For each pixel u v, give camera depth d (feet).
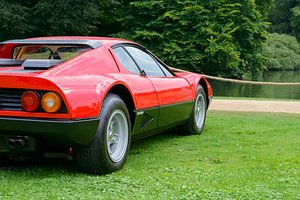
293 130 19.15
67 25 49.96
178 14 55.11
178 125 16.87
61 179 10.96
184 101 16.25
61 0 48.42
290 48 119.75
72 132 10.45
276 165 12.57
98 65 12.29
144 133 13.97
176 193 9.77
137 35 55.93
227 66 57.93
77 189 10.09
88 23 53.52
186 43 55.88
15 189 10.02
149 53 15.66
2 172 11.75
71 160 13.04
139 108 12.96
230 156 13.88
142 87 13.33
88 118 10.75
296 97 50.42
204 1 56.80
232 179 11.01
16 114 10.50
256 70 67.00
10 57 14.19
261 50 69.21
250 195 9.61
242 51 63.46
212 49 54.75
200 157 13.78
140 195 9.63
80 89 10.80
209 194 9.66
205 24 55.52
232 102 30.60
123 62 13.56
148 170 12.02
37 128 10.41
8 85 10.55
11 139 10.82
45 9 48.55
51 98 10.31
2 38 51.31
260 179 11.04
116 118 11.98
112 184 10.53
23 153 11.61
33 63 11.50
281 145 15.74
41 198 9.34
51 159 13.24
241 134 18.20
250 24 61.31
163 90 14.60
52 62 11.51
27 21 50.37
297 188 10.25
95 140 11.16
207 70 59.31
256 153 14.33
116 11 59.41
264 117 23.35
